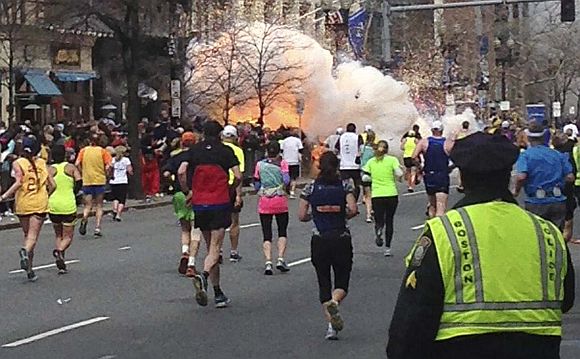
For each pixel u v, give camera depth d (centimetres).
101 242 2292
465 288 446
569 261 464
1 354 1141
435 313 446
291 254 2012
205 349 1156
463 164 466
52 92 4603
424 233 457
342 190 1212
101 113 5006
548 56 9838
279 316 1362
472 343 445
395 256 1992
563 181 1528
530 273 449
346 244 1209
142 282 1678
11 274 1791
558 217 1530
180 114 4459
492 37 8056
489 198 464
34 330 1283
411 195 3606
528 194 1534
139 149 3400
